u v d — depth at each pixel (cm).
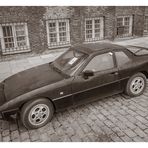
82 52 495
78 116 473
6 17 960
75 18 1129
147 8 1327
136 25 1355
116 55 502
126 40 1316
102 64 481
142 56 548
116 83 504
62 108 457
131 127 420
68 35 1151
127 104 512
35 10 1011
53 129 430
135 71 520
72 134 410
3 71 841
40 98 425
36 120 430
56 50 1125
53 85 431
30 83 450
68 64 489
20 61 988
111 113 477
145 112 472
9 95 422
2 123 462
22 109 411
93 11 1167
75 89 454
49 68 520
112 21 1249
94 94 485
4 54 1005
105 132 409
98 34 1266
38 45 1079
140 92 549
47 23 1074
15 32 1016
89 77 462
